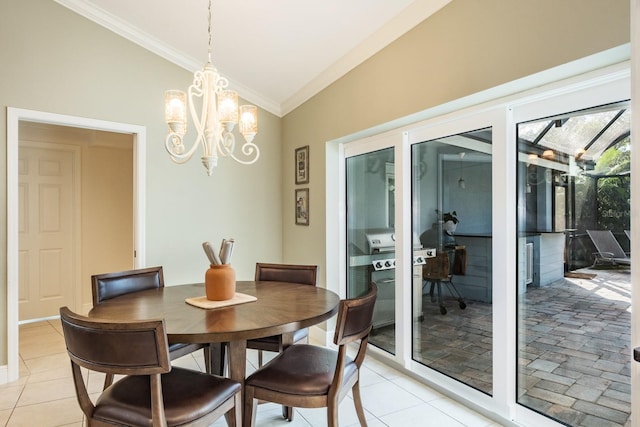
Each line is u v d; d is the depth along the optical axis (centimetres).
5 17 276
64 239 453
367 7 240
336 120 323
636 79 112
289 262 407
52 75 293
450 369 250
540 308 200
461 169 239
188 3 271
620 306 170
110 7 300
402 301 282
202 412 148
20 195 426
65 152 454
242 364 176
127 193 493
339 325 162
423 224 270
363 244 332
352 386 185
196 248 366
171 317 173
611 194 171
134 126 330
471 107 225
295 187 393
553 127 192
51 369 300
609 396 175
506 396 211
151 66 339
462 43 208
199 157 368
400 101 252
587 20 154
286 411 224
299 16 262
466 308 238
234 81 378
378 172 311
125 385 160
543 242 198
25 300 430
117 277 234
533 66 174
